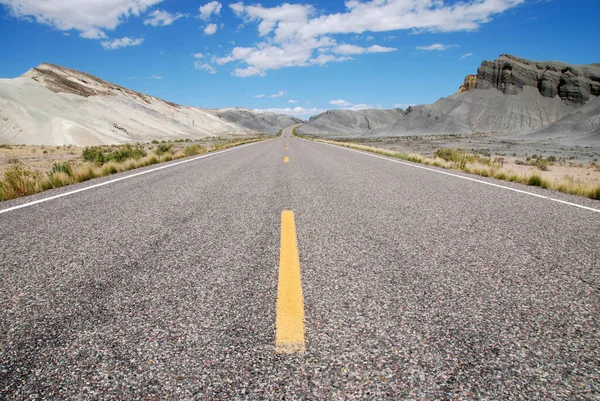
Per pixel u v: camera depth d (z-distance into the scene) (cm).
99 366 158
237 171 954
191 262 285
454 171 977
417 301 215
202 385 145
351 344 171
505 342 173
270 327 187
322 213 460
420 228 384
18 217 457
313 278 250
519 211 471
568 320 195
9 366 159
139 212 474
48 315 204
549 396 138
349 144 2861
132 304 215
